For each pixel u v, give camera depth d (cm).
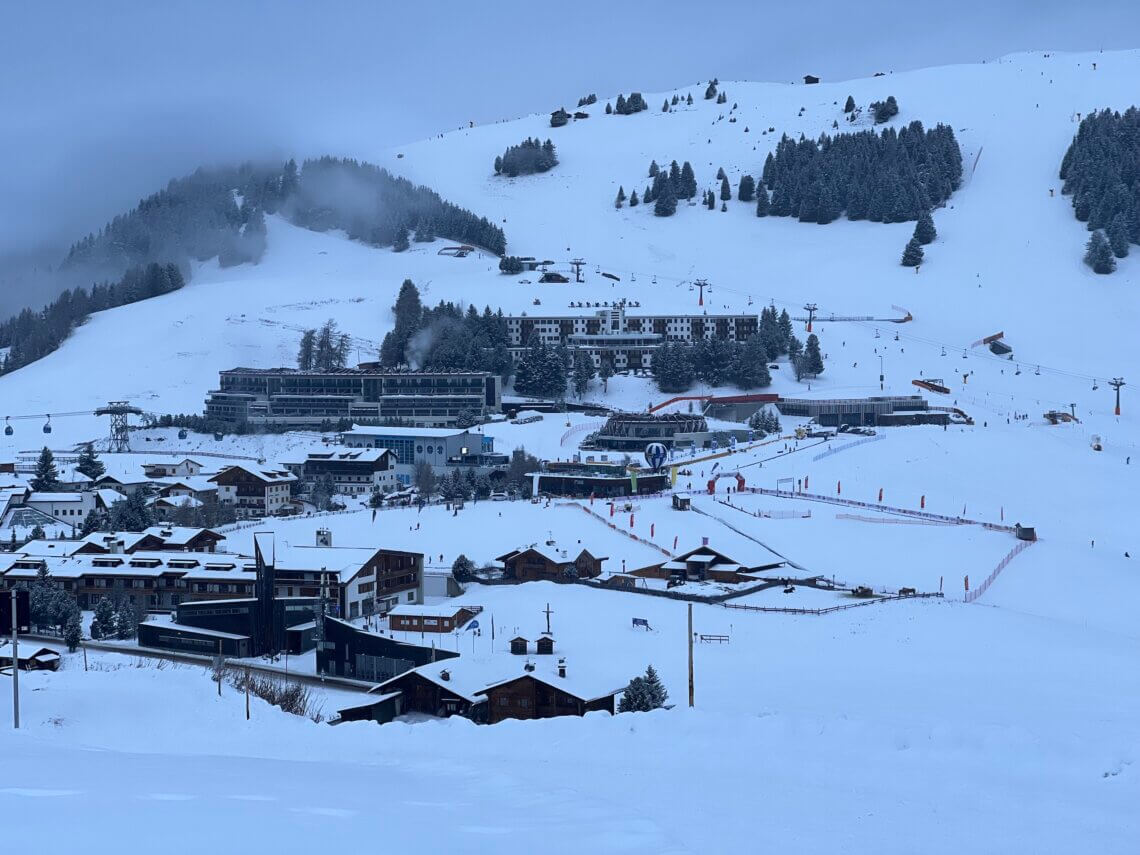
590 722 3853
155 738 4228
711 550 11981
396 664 8888
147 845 2058
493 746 3750
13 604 5075
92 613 11306
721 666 8225
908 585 11769
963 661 8275
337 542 13588
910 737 3584
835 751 3491
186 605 10281
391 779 2975
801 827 2755
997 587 11794
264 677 8800
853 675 7712
